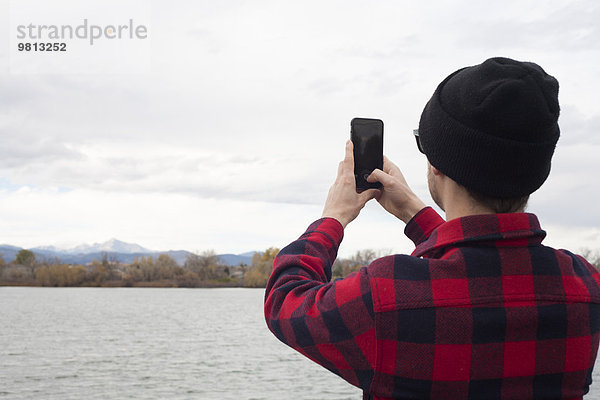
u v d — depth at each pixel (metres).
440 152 1.27
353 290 1.26
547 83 1.23
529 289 1.25
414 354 1.21
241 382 27.70
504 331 1.22
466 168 1.23
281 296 1.38
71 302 116.38
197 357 37.44
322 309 1.29
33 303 110.50
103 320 72.12
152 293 171.38
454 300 1.22
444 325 1.21
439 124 1.27
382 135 1.60
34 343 45.56
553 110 1.22
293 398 23.58
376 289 1.24
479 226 1.28
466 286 1.23
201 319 76.56
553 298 1.25
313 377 29.06
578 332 1.27
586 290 1.31
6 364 33.50
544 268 1.28
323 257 1.44
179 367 32.66
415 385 1.22
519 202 1.30
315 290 1.33
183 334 55.09
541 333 1.24
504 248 1.28
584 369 1.29
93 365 33.34
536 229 1.30
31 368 32.00
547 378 1.25
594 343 1.31
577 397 1.30
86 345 44.22
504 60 1.26
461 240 1.28
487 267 1.25
